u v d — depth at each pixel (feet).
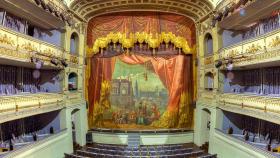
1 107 44.16
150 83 86.63
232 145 59.77
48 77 72.59
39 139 58.70
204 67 80.89
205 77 80.53
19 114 49.47
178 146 81.35
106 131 85.71
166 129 85.81
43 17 63.10
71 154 69.15
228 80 71.72
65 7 70.74
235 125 70.69
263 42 50.29
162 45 87.97
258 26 64.03
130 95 86.53
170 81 86.69
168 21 87.20
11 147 48.85
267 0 51.31
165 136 84.28
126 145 82.53
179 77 86.74
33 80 69.51
